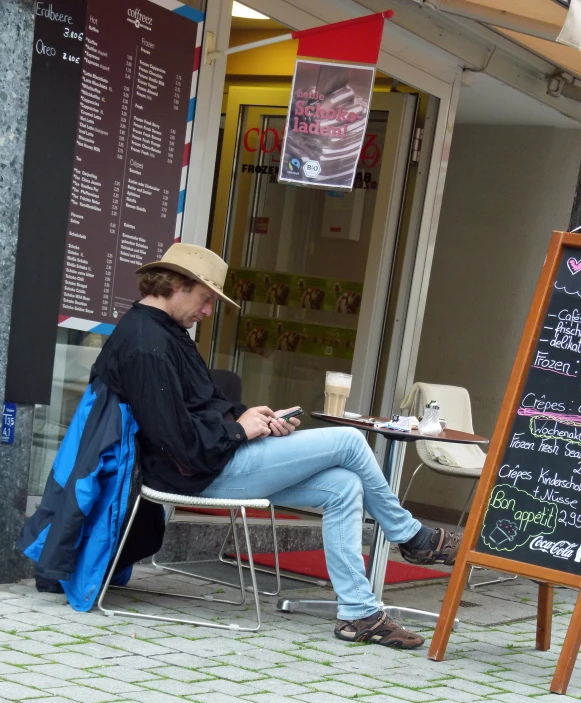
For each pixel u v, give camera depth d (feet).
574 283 16.10
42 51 17.57
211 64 20.81
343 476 16.52
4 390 16.66
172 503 15.87
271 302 28.53
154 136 19.83
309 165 18.94
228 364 28.89
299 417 28.04
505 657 16.67
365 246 27.37
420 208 27.32
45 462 18.95
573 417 15.71
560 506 15.48
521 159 33.30
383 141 27.27
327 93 18.81
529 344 16.15
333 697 13.00
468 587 22.43
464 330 33.86
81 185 18.51
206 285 15.97
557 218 32.55
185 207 20.68
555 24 20.97
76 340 18.97
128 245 19.54
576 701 14.53
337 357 27.58
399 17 24.73
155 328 15.88
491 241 33.60
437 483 33.86
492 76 27.94
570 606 22.04
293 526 24.43
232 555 22.35
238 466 16.21
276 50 27.66
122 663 13.33
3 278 16.48
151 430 15.52
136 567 20.11
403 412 27.45
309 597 19.40
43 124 17.63
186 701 12.06
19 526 17.37
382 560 18.22
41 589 16.87
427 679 14.53
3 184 16.35
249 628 16.08
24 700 11.32
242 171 28.45
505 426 16.05
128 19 18.98
